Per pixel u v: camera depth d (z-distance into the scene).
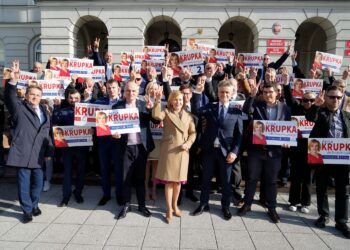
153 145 5.25
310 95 5.50
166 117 4.93
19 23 20.08
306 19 15.16
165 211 5.33
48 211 5.25
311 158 4.77
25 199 4.83
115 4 15.26
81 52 19.05
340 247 4.21
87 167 7.29
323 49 19.09
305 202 5.43
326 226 4.88
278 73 7.61
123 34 15.44
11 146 4.80
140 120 5.11
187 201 5.86
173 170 4.80
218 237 4.41
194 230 4.61
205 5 15.08
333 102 4.72
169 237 4.37
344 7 15.01
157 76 7.27
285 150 6.15
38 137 4.93
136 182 5.19
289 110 5.18
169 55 7.23
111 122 4.91
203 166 5.21
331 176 4.95
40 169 5.02
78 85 7.59
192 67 7.12
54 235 4.38
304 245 4.25
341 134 4.79
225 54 8.22
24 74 6.91
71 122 5.64
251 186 5.19
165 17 15.57
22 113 4.86
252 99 5.04
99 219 4.94
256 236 4.48
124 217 5.00
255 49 15.64
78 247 4.05
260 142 4.96
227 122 5.04
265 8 15.10
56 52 15.72
